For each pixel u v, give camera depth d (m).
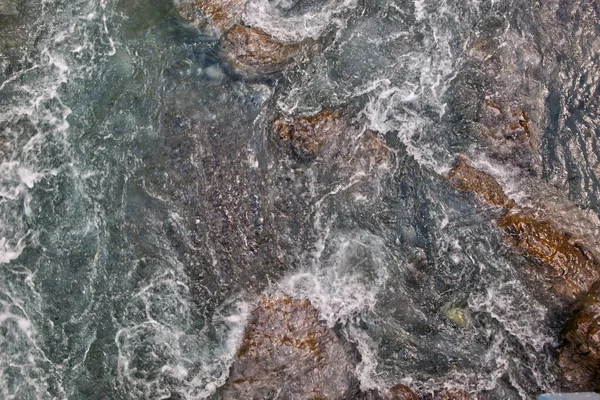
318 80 10.38
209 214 9.74
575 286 9.23
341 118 10.07
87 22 10.73
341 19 10.70
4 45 10.51
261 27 10.54
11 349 9.59
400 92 10.33
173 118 10.16
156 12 10.71
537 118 10.37
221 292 9.48
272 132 10.00
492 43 10.62
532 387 9.07
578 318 8.94
